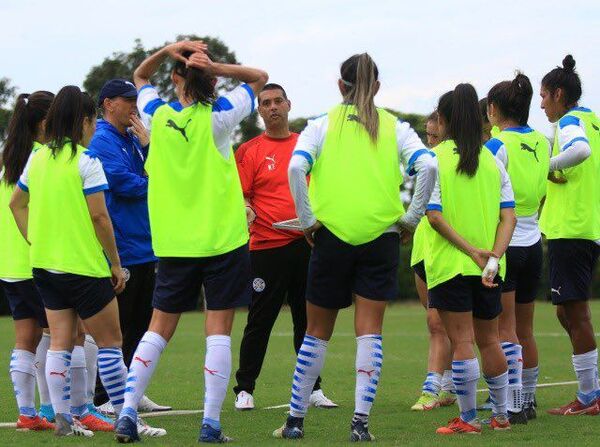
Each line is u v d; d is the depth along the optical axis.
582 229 11.53
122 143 11.66
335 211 9.06
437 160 9.68
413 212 9.17
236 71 9.23
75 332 9.81
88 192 9.38
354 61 9.37
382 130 9.20
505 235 9.88
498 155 10.73
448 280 9.62
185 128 9.05
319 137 9.21
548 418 11.18
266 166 12.80
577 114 11.88
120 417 9.02
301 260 12.66
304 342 9.51
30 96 10.41
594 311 38.22
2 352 20.80
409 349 21.81
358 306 9.26
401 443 9.07
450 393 12.50
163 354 20.56
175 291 9.12
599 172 11.75
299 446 8.87
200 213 9.00
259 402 13.05
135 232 11.64
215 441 9.08
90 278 9.41
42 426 10.23
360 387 9.24
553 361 18.75
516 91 11.06
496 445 8.92
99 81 44.56
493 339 9.97
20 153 10.27
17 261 10.16
